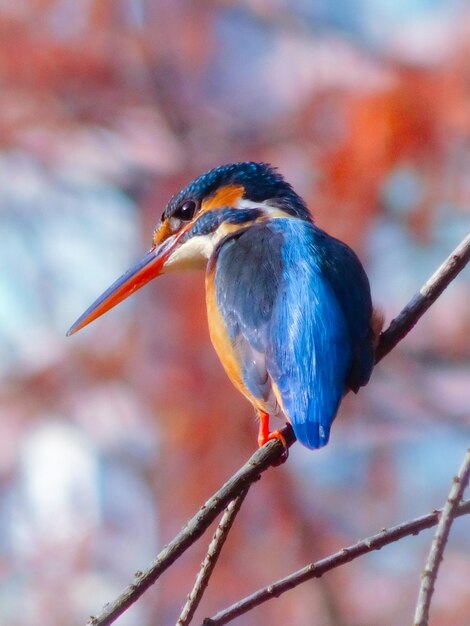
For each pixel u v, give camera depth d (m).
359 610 12.88
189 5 13.47
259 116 13.37
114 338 13.25
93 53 13.16
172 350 12.39
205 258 8.32
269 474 12.47
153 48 13.43
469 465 5.10
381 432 13.34
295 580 5.64
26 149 13.56
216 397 12.16
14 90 13.14
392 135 11.10
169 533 12.77
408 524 5.65
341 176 11.29
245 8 13.16
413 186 11.88
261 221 7.75
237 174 8.37
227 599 12.49
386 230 12.52
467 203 11.77
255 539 12.60
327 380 6.40
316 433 6.26
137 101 13.58
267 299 6.78
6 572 13.21
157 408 12.42
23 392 13.60
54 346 13.56
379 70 11.41
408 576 13.22
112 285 8.45
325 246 7.11
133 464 13.14
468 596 12.78
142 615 12.73
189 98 13.65
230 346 6.85
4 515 13.41
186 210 8.43
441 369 13.43
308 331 6.53
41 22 12.93
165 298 12.60
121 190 13.86
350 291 6.80
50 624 12.98
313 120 12.14
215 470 12.19
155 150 13.49
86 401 13.30
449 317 13.27
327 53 11.92
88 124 13.56
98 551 13.30
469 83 11.06
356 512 13.30
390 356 13.37
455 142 11.29
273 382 6.54
